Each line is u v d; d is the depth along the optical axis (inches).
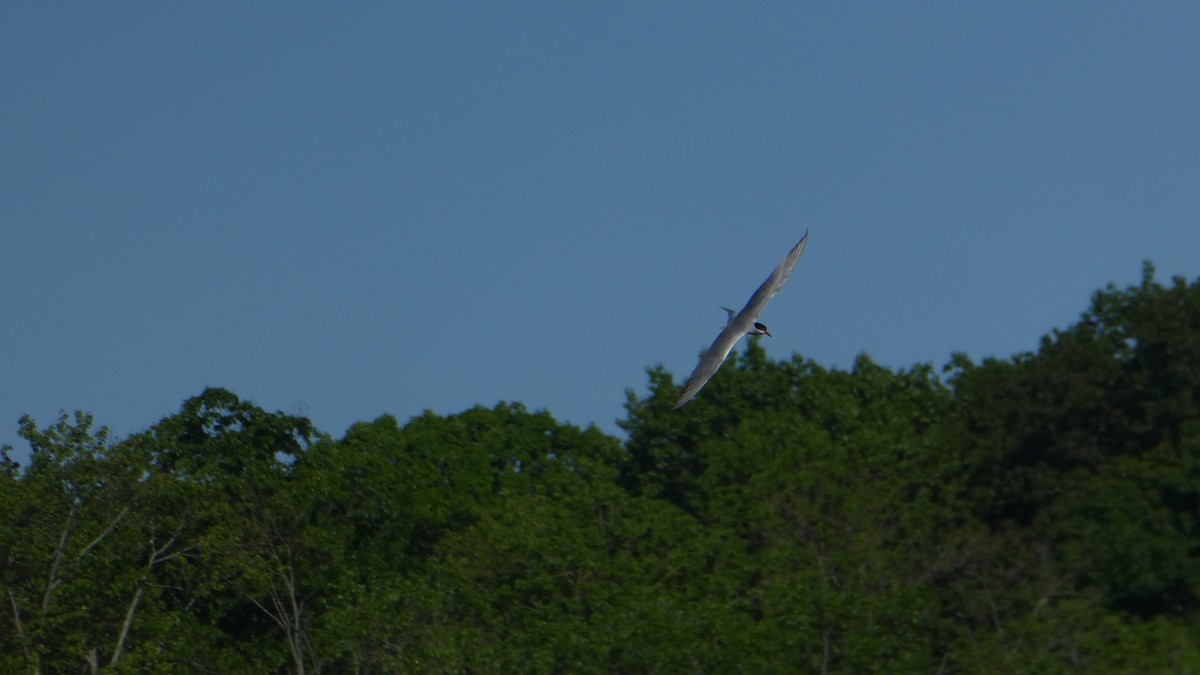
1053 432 4771.2
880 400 5398.6
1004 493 4739.2
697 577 4165.8
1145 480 4178.2
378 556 4987.7
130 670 3914.9
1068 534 4205.2
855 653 3440.0
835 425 5236.2
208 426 5211.6
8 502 4126.5
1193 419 4498.0
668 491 5708.7
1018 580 4003.4
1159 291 4800.7
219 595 4773.6
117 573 4313.5
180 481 4416.8
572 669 3604.8
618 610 3740.2
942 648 3688.5
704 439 5674.2
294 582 4581.7
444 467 5905.5
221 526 4372.5
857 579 3900.1
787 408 5610.2
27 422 4279.0
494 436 6117.1
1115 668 3240.7
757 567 4018.2
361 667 4153.5
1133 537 3976.4
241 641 4847.4
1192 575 3878.0
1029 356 5088.6
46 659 4119.1
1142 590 3912.4
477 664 3786.9
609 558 4377.5
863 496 4389.8
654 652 3513.8
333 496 4958.2
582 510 4608.8
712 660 3457.2
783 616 3563.0
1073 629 3486.7
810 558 4050.2
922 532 4328.3
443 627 4028.1
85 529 4224.9
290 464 5231.3
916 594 3663.9
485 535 4490.7
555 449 6264.8
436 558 4557.1
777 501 4404.5
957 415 5142.7
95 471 4256.9
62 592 4089.6
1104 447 4746.6
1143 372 4707.2
